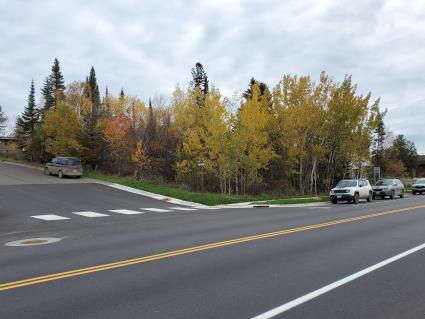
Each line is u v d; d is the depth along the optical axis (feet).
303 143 111.75
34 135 157.89
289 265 26.66
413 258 28.73
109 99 152.97
